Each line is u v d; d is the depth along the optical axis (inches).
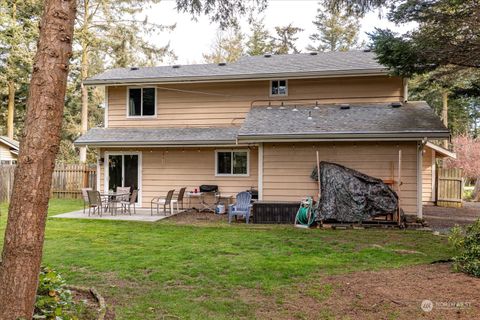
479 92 407.5
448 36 343.3
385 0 320.5
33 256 112.0
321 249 295.4
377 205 406.3
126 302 180.4
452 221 461.4
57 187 712.4
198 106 576.4
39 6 829.2
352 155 443.5
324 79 547.2
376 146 438.3
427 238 341.1
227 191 540.7
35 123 113.1
